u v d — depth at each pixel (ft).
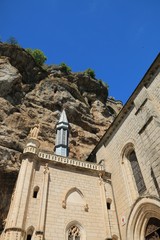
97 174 68.28
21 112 94.79
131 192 58.03
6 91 93.40
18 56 110.93
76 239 51.13
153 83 59.11
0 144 75.82
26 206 50.29
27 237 46.62
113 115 140.97
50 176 59.93
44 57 142.31
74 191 60.49
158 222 47.09
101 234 53.88
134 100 65.00
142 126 56.13
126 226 53.26
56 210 53.62
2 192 68.85
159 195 45.85
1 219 65.26
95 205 59.62
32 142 64.23
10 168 71.72
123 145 67.21
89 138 108.47
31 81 114.83
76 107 114.42
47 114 102.94
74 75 136.87
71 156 96.68
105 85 152.35
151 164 49.52
